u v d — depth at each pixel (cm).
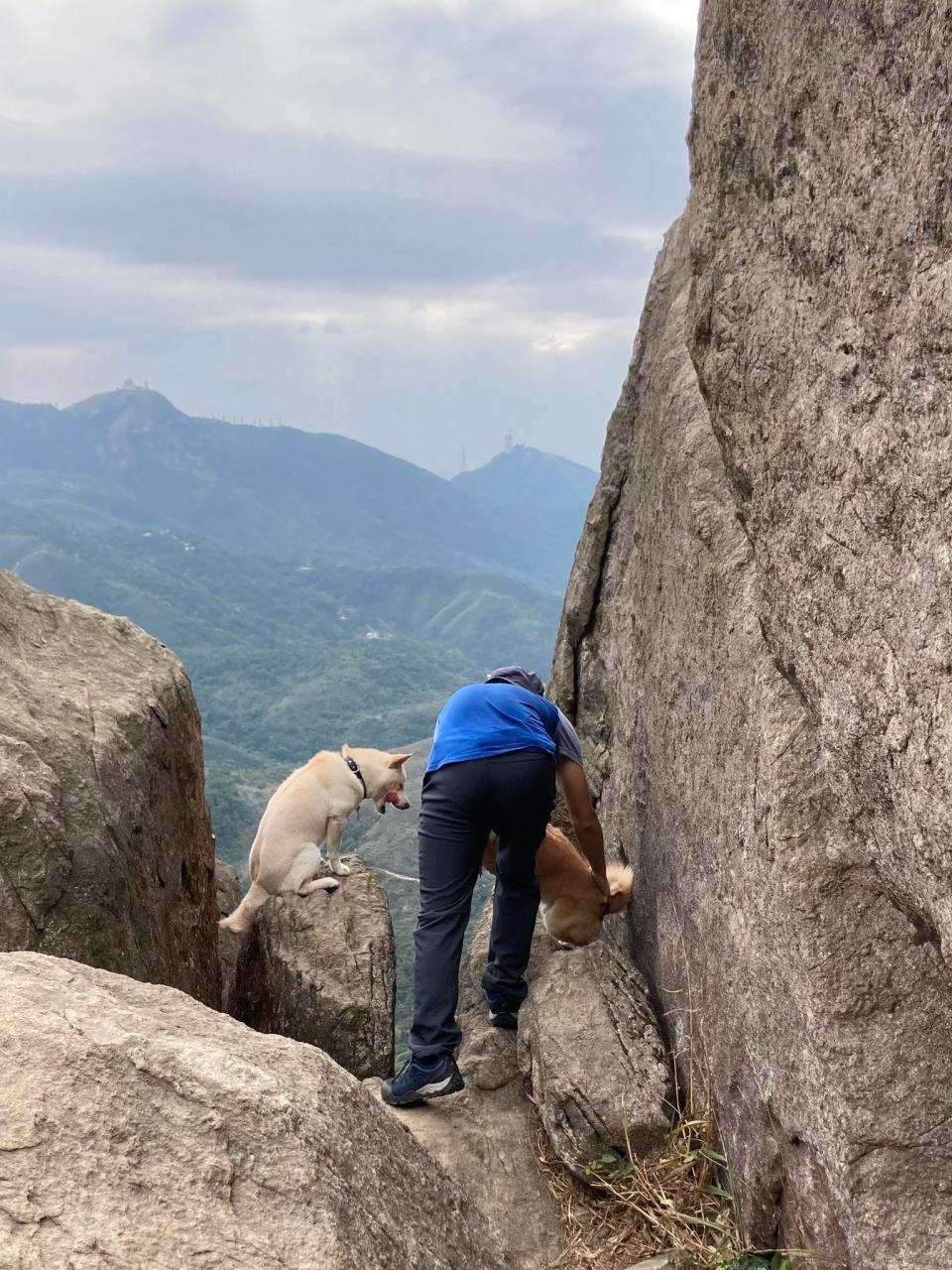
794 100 216
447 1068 344
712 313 268
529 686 386
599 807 519
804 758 241
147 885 333
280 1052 167
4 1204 117
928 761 177
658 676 388
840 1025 221
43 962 172
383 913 511
